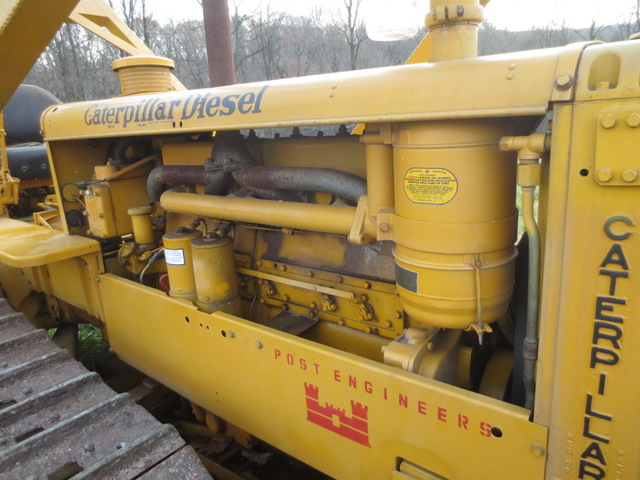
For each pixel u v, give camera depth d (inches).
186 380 85.8
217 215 80.1
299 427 68.2
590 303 41.3
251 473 89.0
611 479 44.0
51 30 77.2
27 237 105.9
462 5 46.0
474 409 50.0
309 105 54.6
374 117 49.4
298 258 81.9
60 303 128.7
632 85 36.1
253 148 82.2
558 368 44.2
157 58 99.3
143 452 56.4
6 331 85.1
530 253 45.3
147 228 99.9
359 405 59.7
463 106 44.1
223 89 65.4
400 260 54.1
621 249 38.8
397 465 58.7
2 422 62.6
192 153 93.5
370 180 56.9
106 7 137.0
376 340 74.4
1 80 88.0
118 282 95.0
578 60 39.3
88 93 469.4
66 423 60.1
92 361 134.0
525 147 43.0
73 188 105.9
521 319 57.9
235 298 82.7
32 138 171.5
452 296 50.6
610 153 37.4
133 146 106.9
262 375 70.8
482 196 47.7
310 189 69.3
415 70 48.4
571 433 45.0
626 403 41.6
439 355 58.5
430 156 47.9
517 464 48.8
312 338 80.7
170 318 84.1
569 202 40.4
